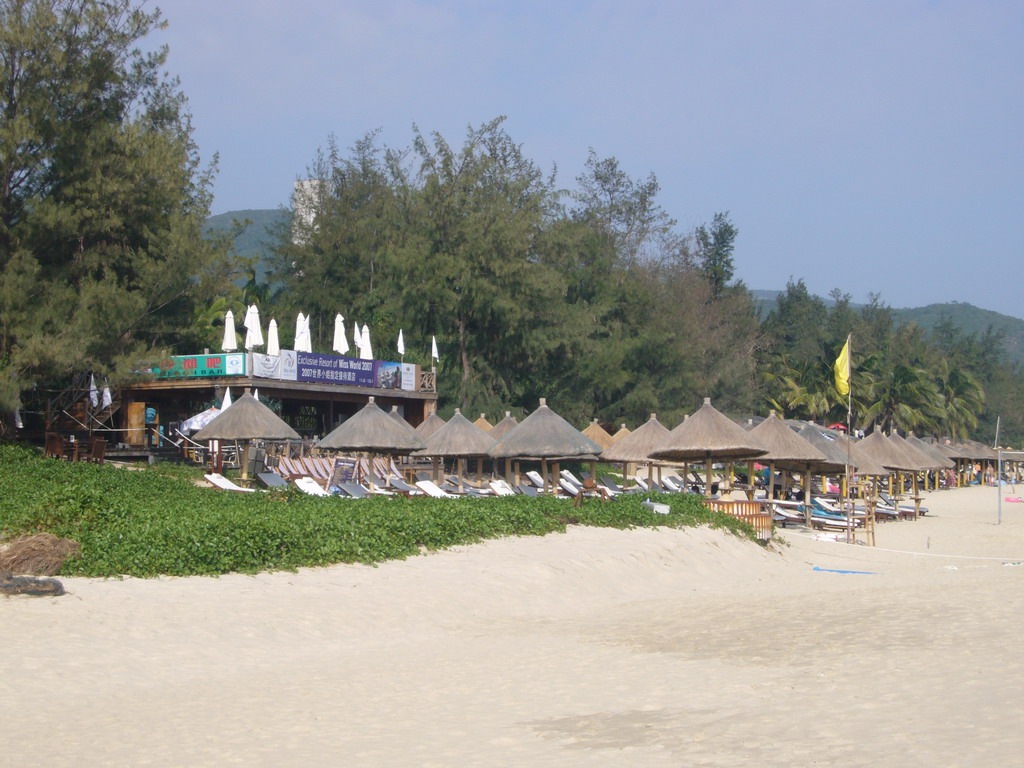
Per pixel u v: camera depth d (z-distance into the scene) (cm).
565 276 5772
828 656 1195
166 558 1602
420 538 2009
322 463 3119
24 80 2870
